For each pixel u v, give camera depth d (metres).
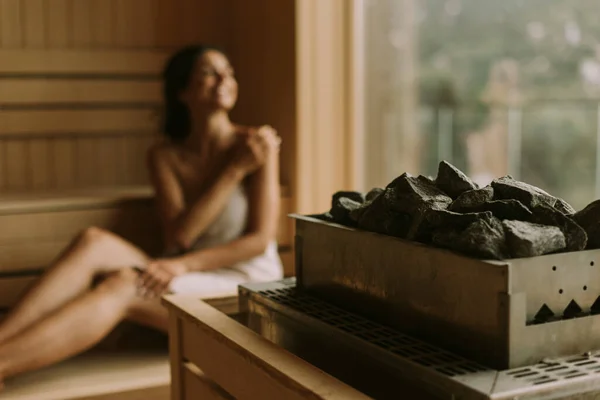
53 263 2.20
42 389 2.02
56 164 2.94
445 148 3.53
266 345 1.15
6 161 2.86
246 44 2.98
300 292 1.36
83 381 2.07
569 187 3.25
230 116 3.12
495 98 3.54
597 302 1.04
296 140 2.68
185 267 2.23
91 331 2.06
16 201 2.49
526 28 3.46
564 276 0.99
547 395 0.88
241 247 2.31
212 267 2.28
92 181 2.99
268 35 2.81
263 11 2.84
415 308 1.08
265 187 2.37
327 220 1.32
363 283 1.19
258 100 2.91
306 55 2.67
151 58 3.00
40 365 2.01
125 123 3.00
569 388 0.89
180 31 3.04
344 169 2.76
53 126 2.91
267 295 1.34
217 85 2.38
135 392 2.04
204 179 2.44
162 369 2.17
